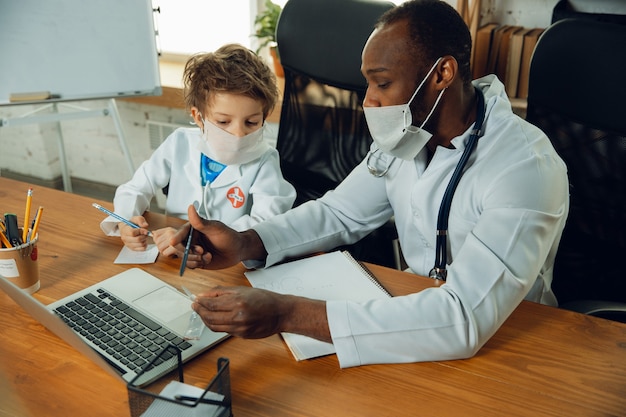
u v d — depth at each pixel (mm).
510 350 955
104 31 2246
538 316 1045
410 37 1045
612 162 1246
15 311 1044
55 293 1099
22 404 826
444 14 1062
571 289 1346
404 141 1153
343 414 817
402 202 1313
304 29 1812
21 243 1072
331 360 927
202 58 1385
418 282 1143
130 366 887
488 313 945
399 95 1081
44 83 2256
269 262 1197
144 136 3115
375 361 916
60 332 882
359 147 1801
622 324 1021
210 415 772
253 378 885
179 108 2838
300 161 1928
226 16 2973
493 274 969
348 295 1086
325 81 1819
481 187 1126
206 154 1449
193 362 917
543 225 1028
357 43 1725
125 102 3064
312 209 1339
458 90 1110
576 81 1275
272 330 945
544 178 1059
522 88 2162
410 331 915
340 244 1369
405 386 874
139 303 1052
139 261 1208
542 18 2264
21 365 905
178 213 1547
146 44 2303
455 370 910
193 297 1078
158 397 743
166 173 1548
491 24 2326
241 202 1491
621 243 1262
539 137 1144
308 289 1108
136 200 1440
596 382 883
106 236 1312
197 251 1135
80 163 3389
